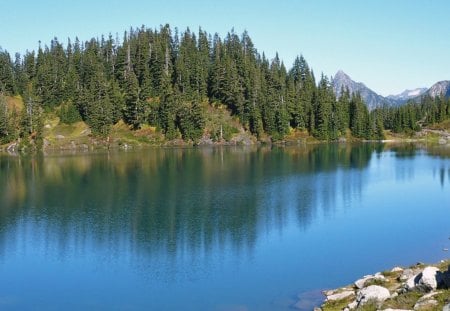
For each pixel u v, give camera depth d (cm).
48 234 5291
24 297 3559
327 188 8212
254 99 19512
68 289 3700
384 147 17738
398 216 6009
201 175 9931
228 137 18750
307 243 4809
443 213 6175
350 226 5500
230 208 6544
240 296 3456
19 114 18425
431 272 2519
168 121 18575
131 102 18812
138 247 4741
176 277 3903
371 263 4144
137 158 13700
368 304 2561
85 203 7038
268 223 5666
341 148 17062
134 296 3528
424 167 11231
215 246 4756
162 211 6394
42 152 16425
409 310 2230
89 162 12800
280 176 9712
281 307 3222
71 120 18950
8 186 8806
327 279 3762
